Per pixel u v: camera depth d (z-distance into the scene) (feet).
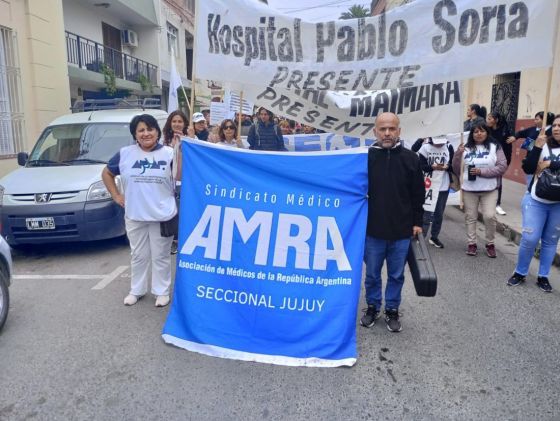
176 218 16.12
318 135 28.84
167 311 15.99
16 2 38.22
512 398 11.00
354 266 13.01
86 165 24.35
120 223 23.24
